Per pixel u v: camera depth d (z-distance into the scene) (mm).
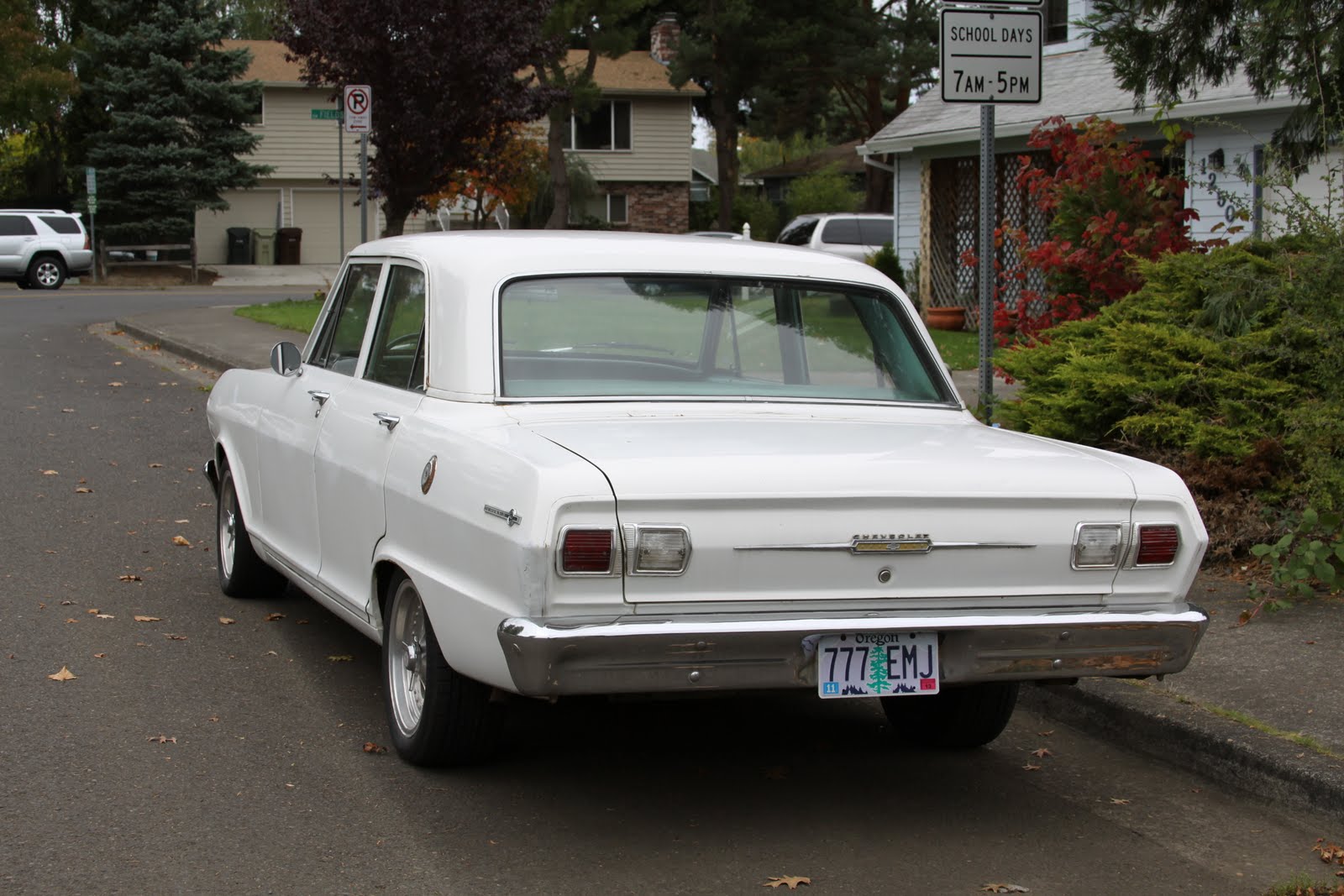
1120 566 4598
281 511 6523
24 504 9664
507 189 37688
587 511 4148
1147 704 5648
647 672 4199
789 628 4234
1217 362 8219
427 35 22641
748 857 4469
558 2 37625
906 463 4520
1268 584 7375
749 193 56500
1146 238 10109
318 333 6617
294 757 5250
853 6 45094
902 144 22438
